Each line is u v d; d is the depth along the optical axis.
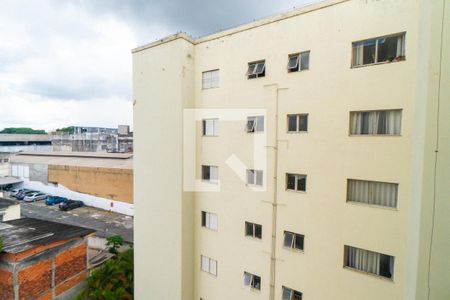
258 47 10.89
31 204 41.84
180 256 12.41
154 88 13.07
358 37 8.70
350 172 9.05
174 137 12.43
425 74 5.98
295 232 10.34
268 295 11.05
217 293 12.58
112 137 67.62
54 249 16.72
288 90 10.22
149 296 13.76
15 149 79.12
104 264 19.31
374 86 8.51
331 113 9.32
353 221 9.08
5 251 14.69
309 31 9.63
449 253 5.54
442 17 5.62
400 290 8.33
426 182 5.80
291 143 10.26
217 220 12.52
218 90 12.12
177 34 12.02
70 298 17.70
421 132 6.23
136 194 14.10
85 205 41.03
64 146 73.44
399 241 8.29
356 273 9.08
